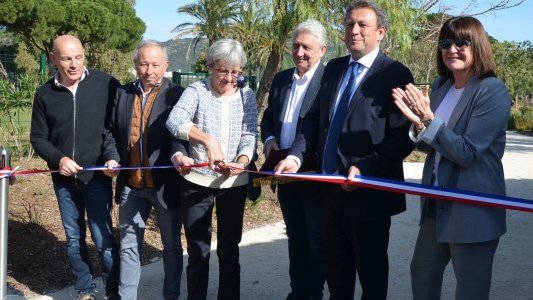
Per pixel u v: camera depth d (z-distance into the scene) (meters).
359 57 3.35
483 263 2.83
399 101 2.84
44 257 5.05
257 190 3.83
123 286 3.96
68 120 3.96
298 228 4.21
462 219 2.79
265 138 4.26
